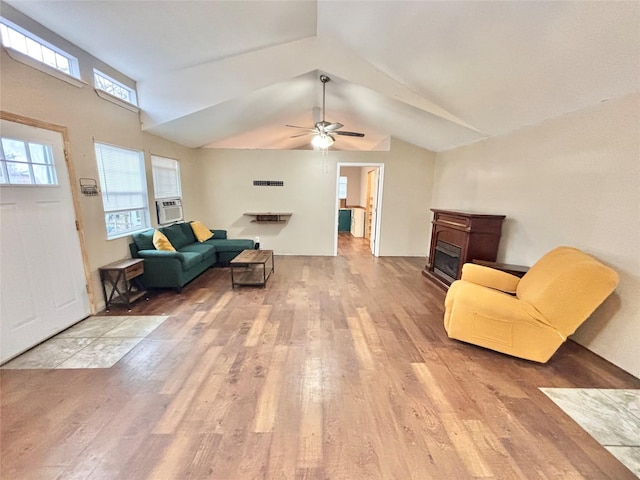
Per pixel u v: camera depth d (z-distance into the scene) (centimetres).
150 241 401
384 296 388
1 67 223
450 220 419
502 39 230
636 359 220
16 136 235
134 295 357
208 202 612
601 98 244
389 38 297
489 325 242
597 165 251
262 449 156
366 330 291
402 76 360
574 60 221
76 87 295
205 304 354
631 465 150
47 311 264
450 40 258
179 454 152
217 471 144
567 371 227
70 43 286
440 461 151
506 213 377
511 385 210
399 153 601
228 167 604
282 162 605
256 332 285
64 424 170
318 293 396
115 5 241
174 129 453
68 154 284
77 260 297
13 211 233
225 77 396
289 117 591
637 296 220
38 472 142
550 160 304
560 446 160
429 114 409
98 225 326
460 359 242
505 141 379
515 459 152
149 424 171
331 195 619
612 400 196
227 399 193
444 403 191
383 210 620
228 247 523
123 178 380
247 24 308
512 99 302
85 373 218
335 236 634
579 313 218
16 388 201
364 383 211
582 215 267
